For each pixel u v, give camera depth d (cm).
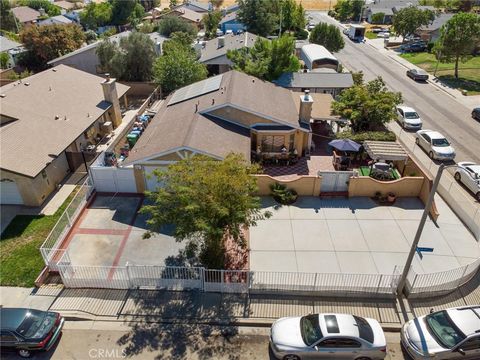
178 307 1537
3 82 4469
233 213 1495
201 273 1568
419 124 3372
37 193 2200
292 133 2666
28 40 4978
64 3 11625
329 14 10931
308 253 1831
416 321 1395
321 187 2273
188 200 1464
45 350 1348
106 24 8888
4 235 1977
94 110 3128
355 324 1340
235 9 9106
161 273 1612
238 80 2942
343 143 2512
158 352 1363
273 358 1344
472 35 4606
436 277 1552
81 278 1612
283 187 2233
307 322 1370
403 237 1948
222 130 2450
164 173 1622
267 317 1491
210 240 1587
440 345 1298
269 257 1805
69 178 2550
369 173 2522
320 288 1571
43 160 2250
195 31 6212
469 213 2127
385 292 1577
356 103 3023
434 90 4516
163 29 6003
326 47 5750
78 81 3475
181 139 2177
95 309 1530
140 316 1501
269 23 6397
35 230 2017
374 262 1780
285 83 3809
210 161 1627
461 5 9181
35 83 3123
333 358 1299
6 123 2483
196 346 1384
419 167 2298
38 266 1764
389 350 1380
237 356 1350
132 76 4491
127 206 2214
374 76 5066
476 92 4384
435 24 6694
